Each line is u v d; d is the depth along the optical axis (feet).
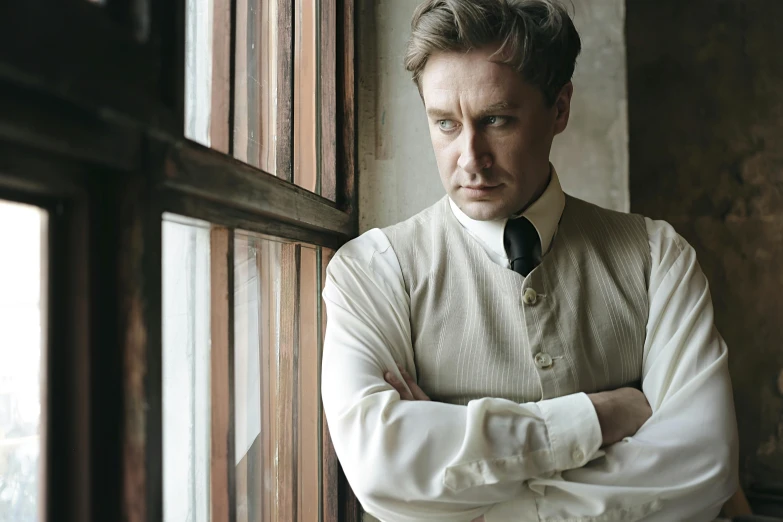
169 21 2.08
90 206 1.91
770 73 8.38
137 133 1.96
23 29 1.36
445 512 3.03
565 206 3.87
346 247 3.86
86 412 1.90
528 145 3.32
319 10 5.02
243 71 3.37
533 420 3.06
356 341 3.45
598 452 3.05
